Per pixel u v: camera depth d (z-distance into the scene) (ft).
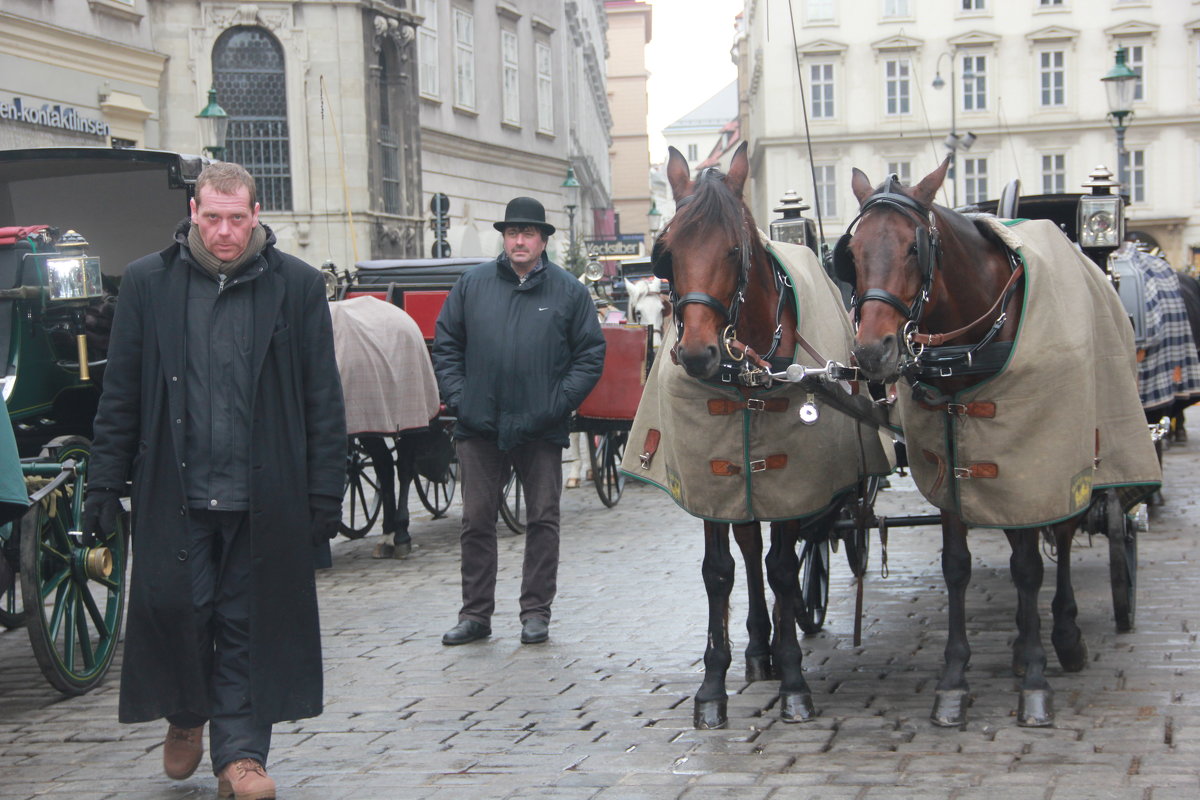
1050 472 16.78
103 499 15.03
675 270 16.01
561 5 135.33
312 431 15.39
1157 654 20.61
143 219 30.42
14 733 18.70
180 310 15.10
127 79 75.51
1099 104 169.89
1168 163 170.30
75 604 21.22
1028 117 170.30
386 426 30.58
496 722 18.43
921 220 15.92
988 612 24.53
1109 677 19.34
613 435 41.88
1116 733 16.56
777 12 169.78
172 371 14.98
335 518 15.34
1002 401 16.83
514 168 123.24
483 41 116.78
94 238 30.55
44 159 27.89
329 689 20.58
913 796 14.48
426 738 17.79
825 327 17.87
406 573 31.01
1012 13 168.86
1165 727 16.76
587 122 173.17
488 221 117.29
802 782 15.17
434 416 33.45
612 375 38.78
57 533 20.86
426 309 36.91
